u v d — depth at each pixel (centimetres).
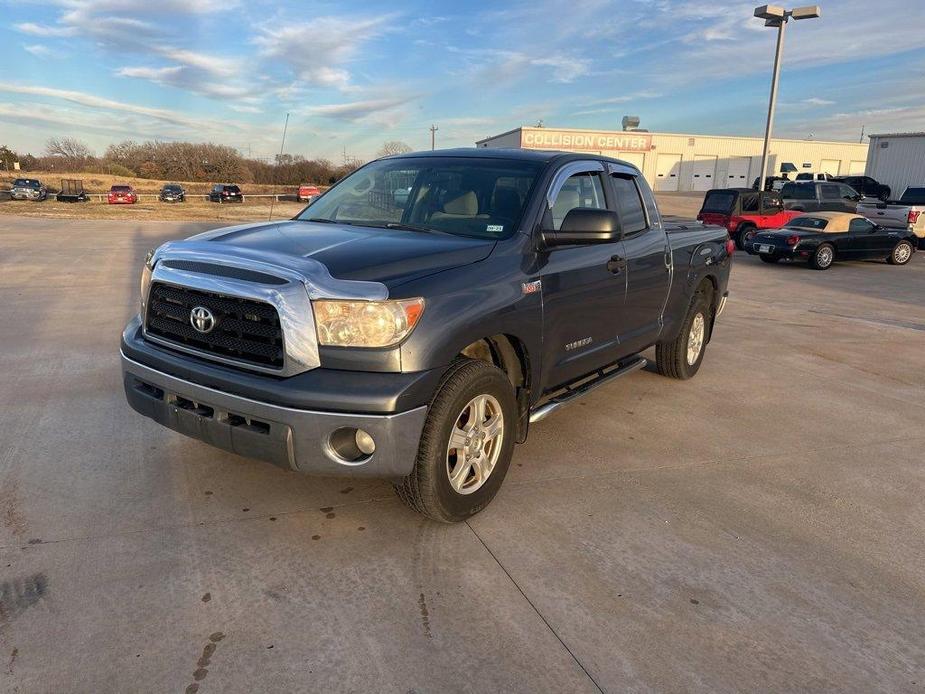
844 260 1600
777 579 293
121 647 237
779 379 614
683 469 405
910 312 1002
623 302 445
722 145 5872
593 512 346
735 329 848
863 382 612
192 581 276
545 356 368
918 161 2823
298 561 293
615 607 269
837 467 417
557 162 400
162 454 394
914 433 482
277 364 277
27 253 1480
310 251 302
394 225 375
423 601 269
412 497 305
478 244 333
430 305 285
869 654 248
